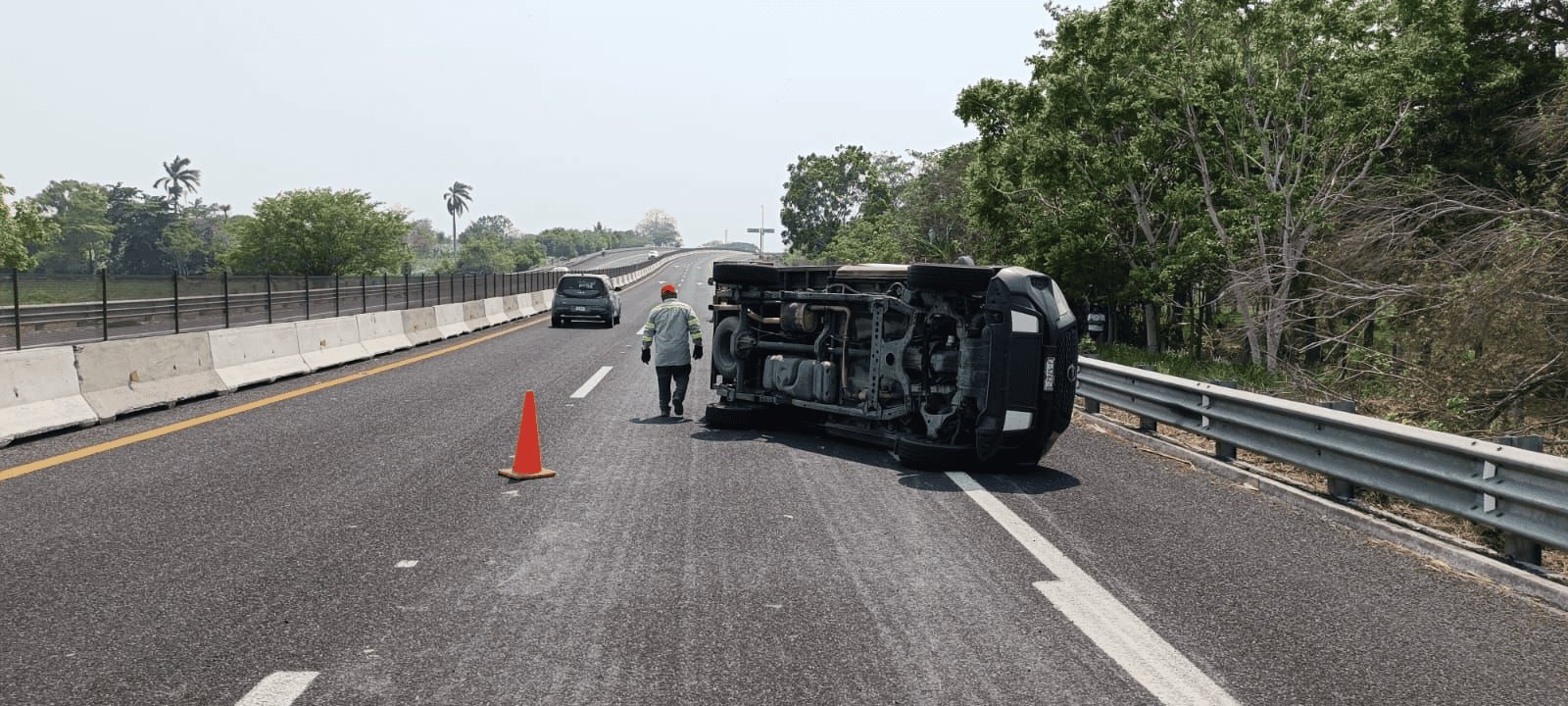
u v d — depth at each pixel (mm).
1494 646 4262
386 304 34938
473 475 7676
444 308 25688
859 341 9617
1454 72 21781
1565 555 7441
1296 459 7531
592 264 180625
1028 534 6047
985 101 28672
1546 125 18062
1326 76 22266
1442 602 4906
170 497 6703
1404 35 22516
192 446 8805
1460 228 18781
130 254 141875
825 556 5461
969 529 6191
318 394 12805
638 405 12242
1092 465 8875
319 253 82375
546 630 4195
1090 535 6074
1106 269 27766
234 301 26406
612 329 29297
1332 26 22078
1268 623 4473
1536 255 14562
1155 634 4262
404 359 18453
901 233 55500
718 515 6453
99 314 21734
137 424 10148
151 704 3387
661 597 4672
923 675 3742
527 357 19109
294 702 3412
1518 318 14047
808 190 122750
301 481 7297
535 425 7672
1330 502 6977
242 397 12445
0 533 5684
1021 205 30953
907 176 84375
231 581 4816
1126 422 12023
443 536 5766
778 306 10859
